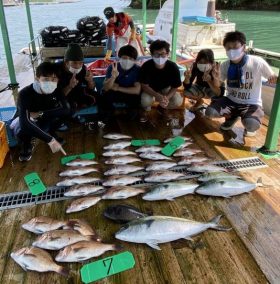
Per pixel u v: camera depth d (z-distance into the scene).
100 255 1.96
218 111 3.54
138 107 4.12
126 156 3.06
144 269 1.86
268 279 1.78
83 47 6.93
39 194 2.58
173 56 5.41
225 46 3.25
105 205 2.43
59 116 3.37
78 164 2.96
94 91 4.05
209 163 2.92
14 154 3.21
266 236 2.10
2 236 2.12
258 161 3.05
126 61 3.77
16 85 5.38
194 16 6.73
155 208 2.39
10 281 1.79
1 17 4.91
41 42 7.79
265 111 4.37
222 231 2.14
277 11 21.81
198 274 1.82
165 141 3.41
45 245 1.96
